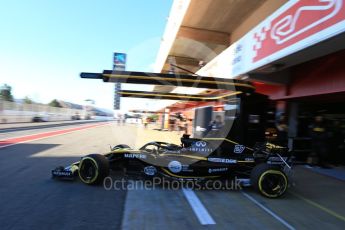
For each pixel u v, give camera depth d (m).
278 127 9.81
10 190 5.19
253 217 4.38
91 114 68.94
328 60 7.21
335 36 4.56
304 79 8.25
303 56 6.05
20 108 31.45
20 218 3.93
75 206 4.48
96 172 5.55
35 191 5.17
